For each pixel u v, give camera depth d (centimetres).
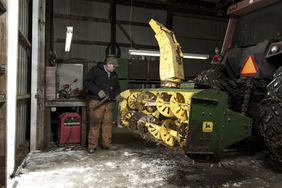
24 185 238
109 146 378
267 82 312
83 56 700
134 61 686
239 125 228
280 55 288
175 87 317
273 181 252
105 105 371
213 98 214
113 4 719
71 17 683
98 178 257
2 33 218
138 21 754
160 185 239
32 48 355
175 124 271
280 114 221
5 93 219
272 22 339
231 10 391
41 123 371
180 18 809
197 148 213
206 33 848
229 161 317
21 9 307
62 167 292
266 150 368
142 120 319
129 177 260
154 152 360
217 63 397
